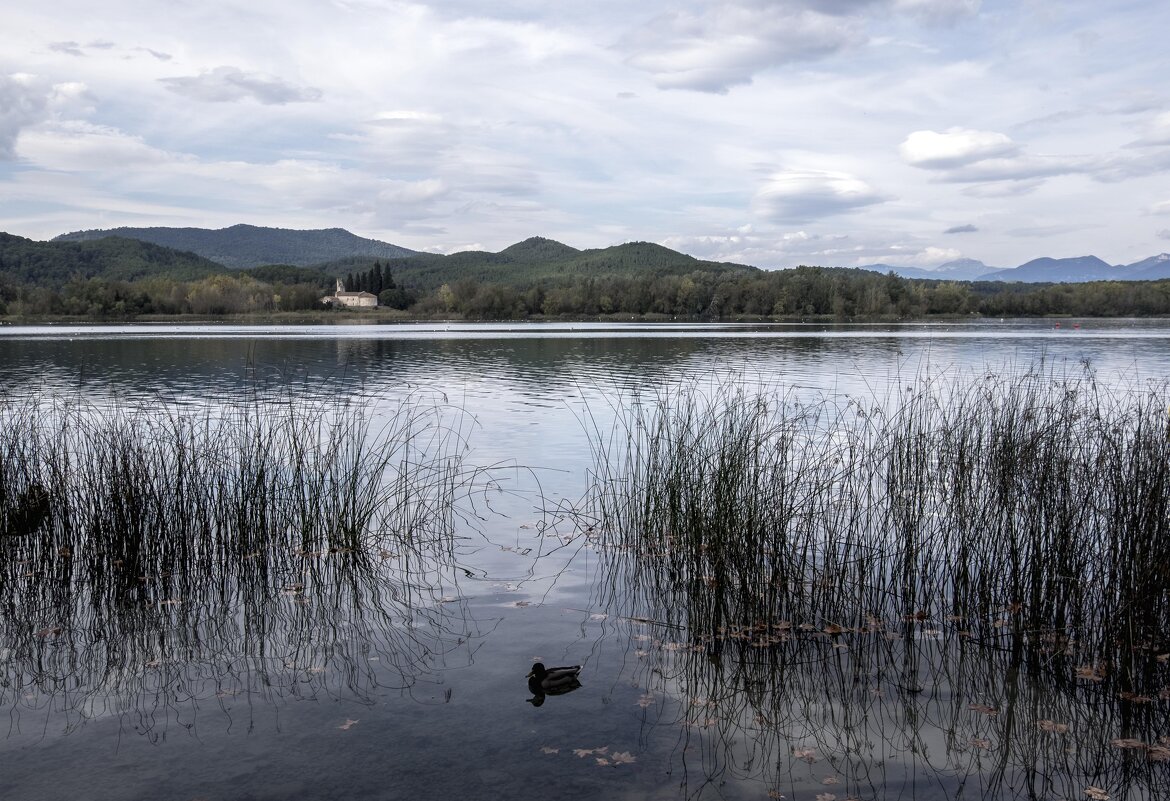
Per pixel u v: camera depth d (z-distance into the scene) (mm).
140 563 10453
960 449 11484
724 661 7719
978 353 51281
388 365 43969
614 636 8320
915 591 9234
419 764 5875
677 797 5473
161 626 8633
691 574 10086
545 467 16500
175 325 114500
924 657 7816
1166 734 6367
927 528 10766
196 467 11852
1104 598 7898
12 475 11719
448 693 7016
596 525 12484
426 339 74312
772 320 149000
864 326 111875
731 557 9578
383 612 9008
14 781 5641
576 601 9344
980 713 6715
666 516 11781
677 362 45188
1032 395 13859
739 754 6047
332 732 6344
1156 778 5762
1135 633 7371
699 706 6801
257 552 11148
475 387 31844
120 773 5754
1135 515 7848
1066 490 9039
